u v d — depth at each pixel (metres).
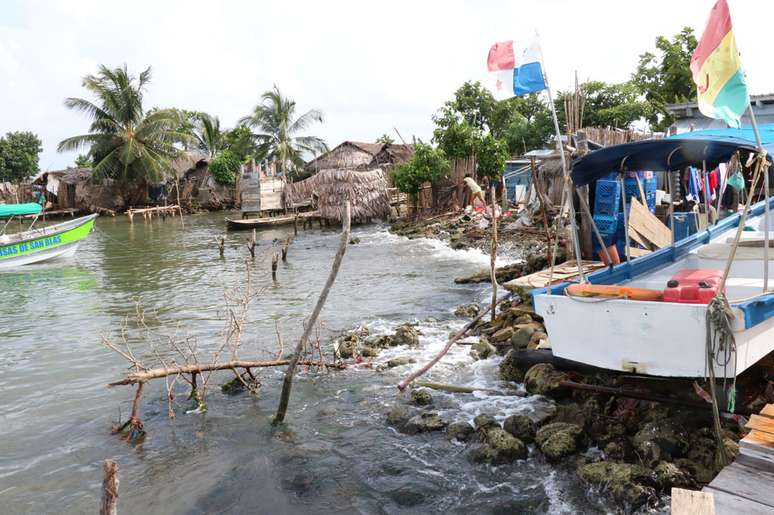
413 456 7.16
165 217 49.88
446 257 21.33
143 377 8.14
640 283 8.44
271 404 8.90
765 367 7.25
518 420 7.27
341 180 34.75
